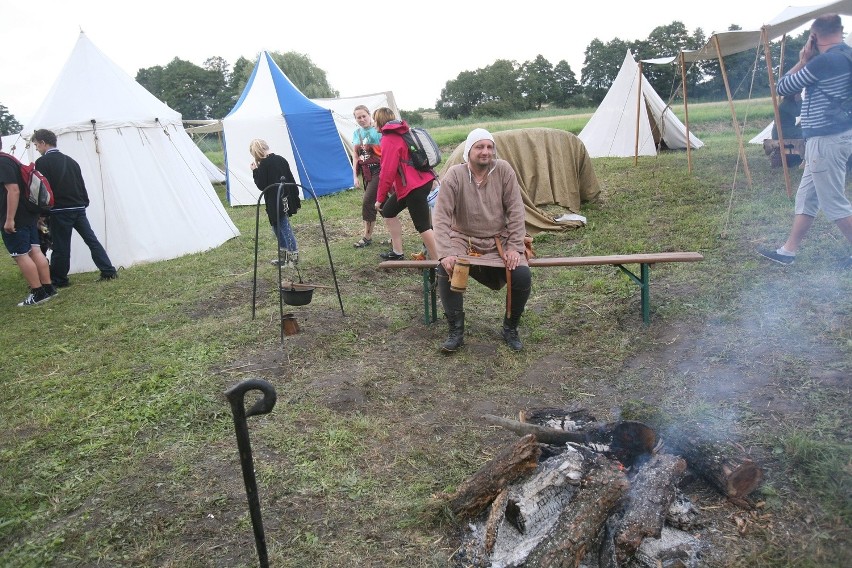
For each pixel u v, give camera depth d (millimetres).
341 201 11797
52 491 3021
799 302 4176
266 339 4723
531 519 2377
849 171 7414
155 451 3297
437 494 2754
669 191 8758
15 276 8250
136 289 6680
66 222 6926
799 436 2725
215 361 4398
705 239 6055
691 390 3406
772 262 5027
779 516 2404
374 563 2420
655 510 2285
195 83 76500
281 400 3754
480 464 3012
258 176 6469
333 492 2855
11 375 4559
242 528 2650
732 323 4098
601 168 11844
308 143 12531
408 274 6375
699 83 39062
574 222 7480
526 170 8172
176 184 8367
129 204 7891
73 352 4961
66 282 7184
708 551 2293
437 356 4293
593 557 2240
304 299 4629
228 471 3066
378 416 3529
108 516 2791
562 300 5121
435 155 5875
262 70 12844
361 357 4363
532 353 4238
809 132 4426
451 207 4148
